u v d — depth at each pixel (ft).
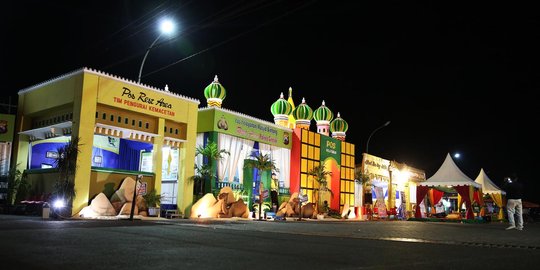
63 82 73.92
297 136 121.29
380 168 158.40
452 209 173.99
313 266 19.03
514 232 51.62
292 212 103.45
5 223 44.09
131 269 17.30
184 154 85.61
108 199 71.61
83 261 19.11
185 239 30.01
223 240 30.27
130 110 76.13
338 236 38.06
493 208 148.87
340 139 148.56
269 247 26.58
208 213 84.79
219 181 95.71
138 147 87.10
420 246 29.53
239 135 102.53
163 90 81.56
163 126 81.35
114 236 30.96
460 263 20.85
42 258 19.80
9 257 19.98
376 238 36.50
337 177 136.15
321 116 145.69
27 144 82.23
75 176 66.69
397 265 19.72
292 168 120.26
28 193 77.46
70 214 65.36
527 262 21.74
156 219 67.67
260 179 105.29
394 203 166.81
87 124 69.41
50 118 78.33
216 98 112.78
